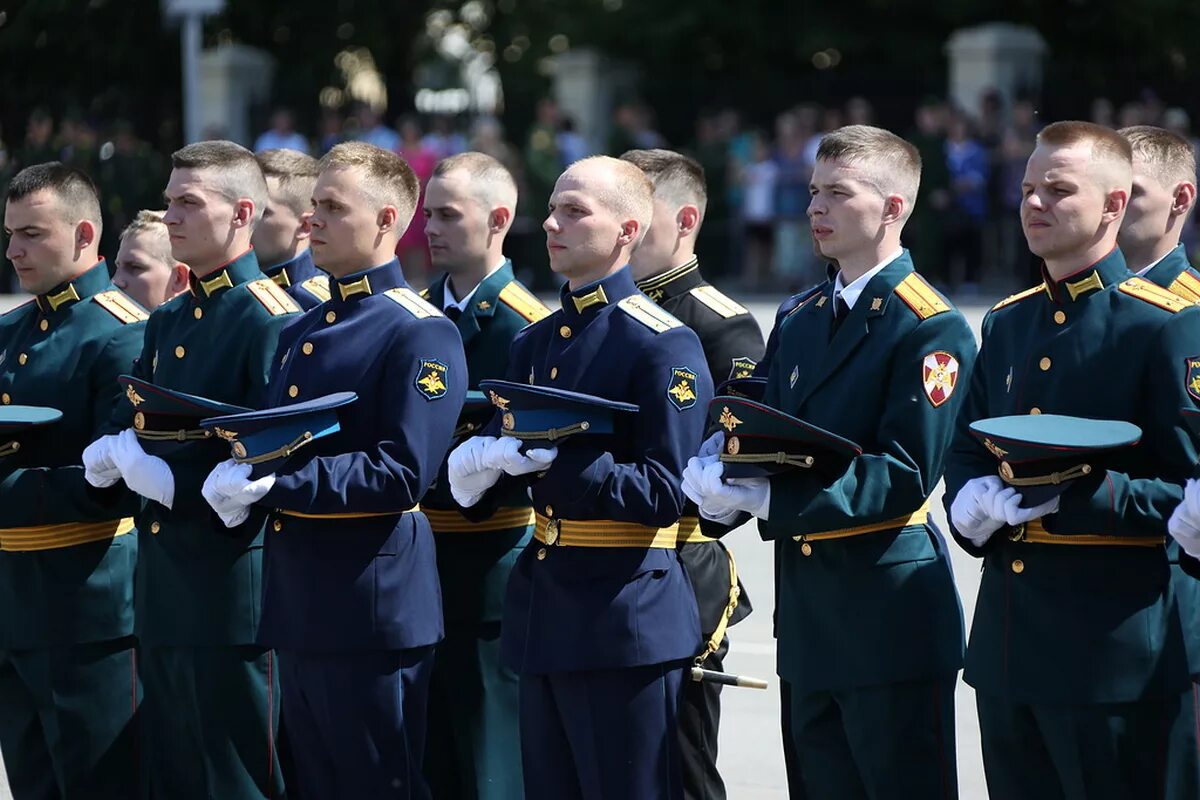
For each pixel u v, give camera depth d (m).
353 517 12.45
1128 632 10.99
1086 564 11.08
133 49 67.12
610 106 60.47
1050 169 11.22
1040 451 10.60
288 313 13.48
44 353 14.13
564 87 60.62
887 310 11.87
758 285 48.62
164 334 13.74
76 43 66.81
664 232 13.98
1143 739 11.10
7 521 13.63
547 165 49.81
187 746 13.60
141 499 13.77
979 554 11.52
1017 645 11.27
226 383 13.36
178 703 13.52
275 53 71.06
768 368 12.92
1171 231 12.70
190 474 12.95
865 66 66.25
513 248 50.09
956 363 11.75
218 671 13.30
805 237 47.78
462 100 65.38
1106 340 11.22
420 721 12.80
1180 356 10.98
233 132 62.56
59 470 13.58
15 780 14.47
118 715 14.11
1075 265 11.41
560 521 12.12
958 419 11.95
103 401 14.01
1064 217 11.19
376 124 54.81
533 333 12.91
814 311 12.34
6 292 52.34
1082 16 63.91
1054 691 11.08
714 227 50.41
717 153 50.66
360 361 12.50
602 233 12.28
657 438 11.88
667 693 12.14
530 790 12.39
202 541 13.25
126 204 51.41
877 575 11.77
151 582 13.45
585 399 11.59
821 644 11.94
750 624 20.95
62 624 13.80
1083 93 54.34
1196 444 10.95
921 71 58.31
